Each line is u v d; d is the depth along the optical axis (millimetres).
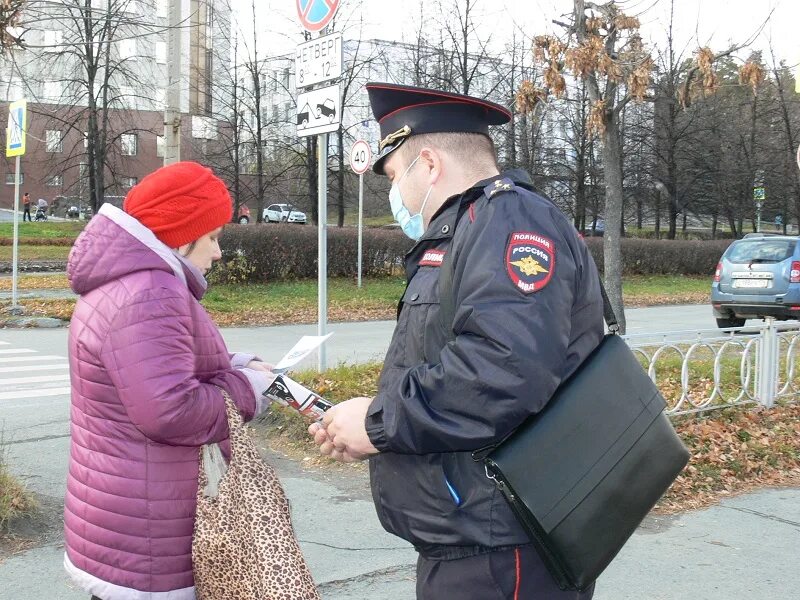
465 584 1835
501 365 1634
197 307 2174
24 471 5289
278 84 33875
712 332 6699
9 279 19047
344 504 4832
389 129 2059
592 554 1732
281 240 19453
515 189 1833
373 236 21734
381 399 1803
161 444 2021
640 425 1817
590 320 1870
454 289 1802
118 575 2029
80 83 30922
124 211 2090
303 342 2383
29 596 3502
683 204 39969
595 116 9227
